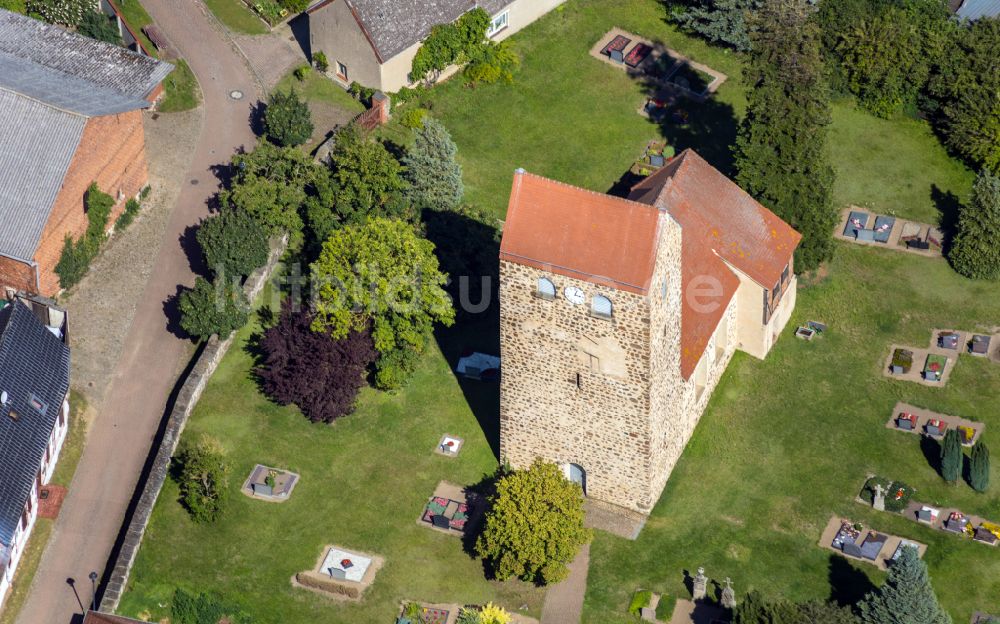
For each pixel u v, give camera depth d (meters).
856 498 92.19
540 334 84.75
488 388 97.56
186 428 94.50
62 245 100.25
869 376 99.31
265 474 92.25
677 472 93.50
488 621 84.50
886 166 113.62
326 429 95.12
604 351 83.75
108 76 108.62
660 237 79.38
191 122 113.62
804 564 88.69
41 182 97.88
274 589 87.06
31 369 91.31
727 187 97.38
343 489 91.94
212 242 99.25
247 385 97.00
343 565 87.75
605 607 86.56
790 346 101.00
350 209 102.00
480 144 113.56
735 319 98.06
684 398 91.75
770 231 97.19
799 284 105.06
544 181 80.56
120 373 97.75
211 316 95.88
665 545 89.44
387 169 102.12
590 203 80.00
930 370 98.94
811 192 101.25
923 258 107.06
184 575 87.56
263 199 101.25
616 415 86.56
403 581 87.50
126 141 104.31
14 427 87.81
